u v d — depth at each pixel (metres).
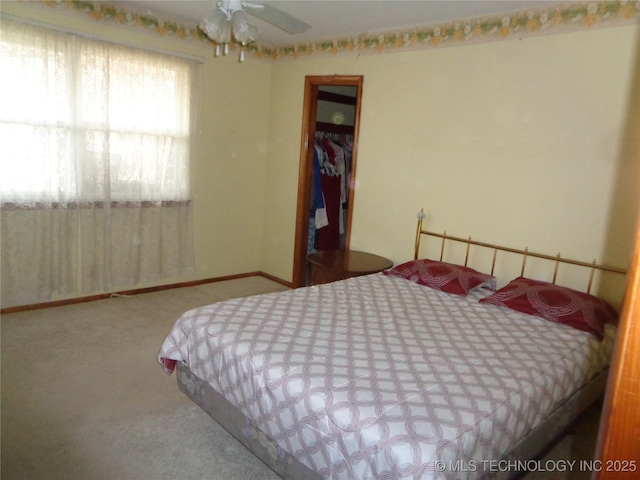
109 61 3.49
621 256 2.64
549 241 2.93
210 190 4.42
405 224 3.70
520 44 2.95
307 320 2.25
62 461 1.94
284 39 4.30
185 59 3.93
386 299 2.71
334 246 4.99
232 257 4.75
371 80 3.82
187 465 1.99
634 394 0.52
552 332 2.33
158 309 3.72
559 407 1.98
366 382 1.68
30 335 3.07
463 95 3.26
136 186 3.79
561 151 2.83
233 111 4.44
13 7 3.03
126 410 2.34
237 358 1.88
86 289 3.69
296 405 1.62
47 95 3.21
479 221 3.25
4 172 3.13
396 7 3.12
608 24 2.60
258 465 2.03
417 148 3.56
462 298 2.84
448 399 1.60
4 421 2.16
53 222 3.41
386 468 1.34
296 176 4.51
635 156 2.55
